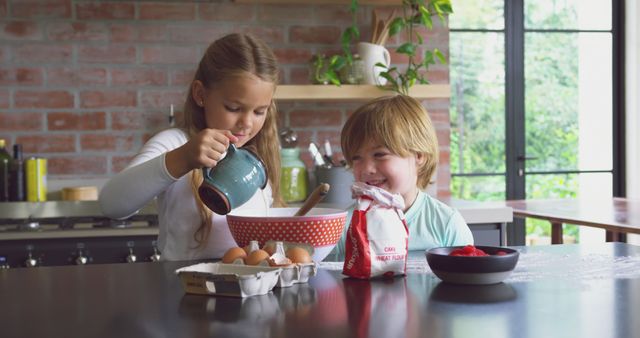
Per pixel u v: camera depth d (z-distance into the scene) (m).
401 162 1.38
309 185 3.23
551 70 4.11
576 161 4.15
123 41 3.15
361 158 1.39
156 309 0.89
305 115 3.30
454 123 4.02
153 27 3.17
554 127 4.13
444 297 0.94
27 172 2.93
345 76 3.12
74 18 3.12
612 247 1.36
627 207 2.90
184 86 3.20
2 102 3.07
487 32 4.03
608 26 4.16
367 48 3.12
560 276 1.08
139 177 1.23
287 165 3.01
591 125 4.16
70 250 2.56
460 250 1.08
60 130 3.11
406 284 1.03
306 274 1.05
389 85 3.08
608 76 4.17
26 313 0.88
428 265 1.14
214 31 3.21
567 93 4.13
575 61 4.13
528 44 4.08
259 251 1.06
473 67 4.03
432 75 3.35
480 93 4.04
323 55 3.28
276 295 0.96
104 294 0.99
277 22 3.26
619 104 4.18
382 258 1.07
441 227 1.49
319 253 1.18
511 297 0.93
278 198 1.66
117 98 3.15
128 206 1.27
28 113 3.09
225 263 1.07
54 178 3.11
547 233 4.12
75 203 2.84
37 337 0.77
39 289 1.03
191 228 1.51
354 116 1.41
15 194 2.89
